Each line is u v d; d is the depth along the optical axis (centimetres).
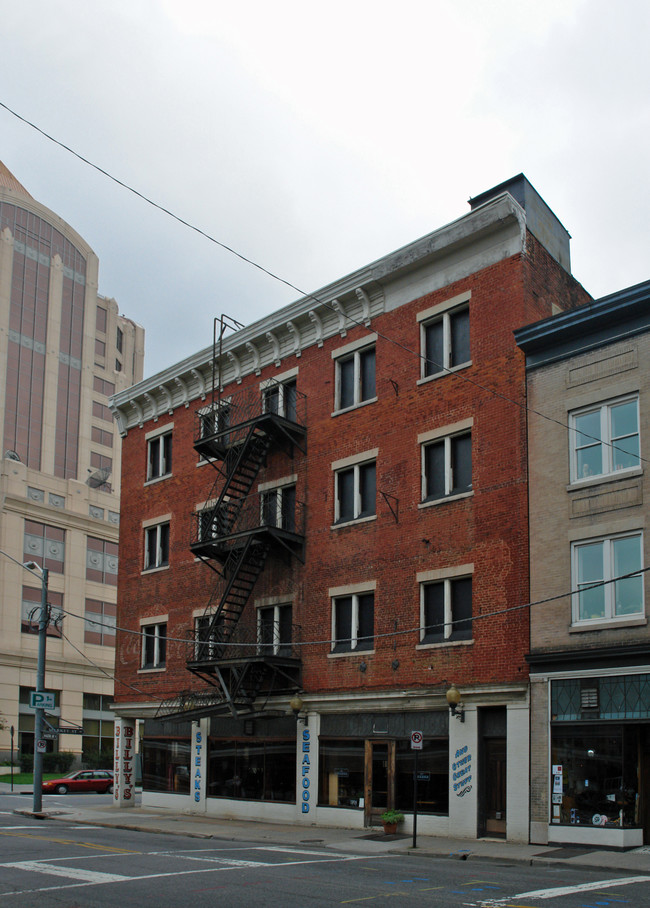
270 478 3052
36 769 3073
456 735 2297
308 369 3005
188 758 3216
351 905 1169
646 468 2053
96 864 1622
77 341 9425
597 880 1491
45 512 7725
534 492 2267
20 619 7350
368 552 2662
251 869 1559
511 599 2258
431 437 2559
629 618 2009
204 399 3450
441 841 2170
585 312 2220
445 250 2609
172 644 3366
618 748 1964
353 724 2602
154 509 3591
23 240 9100
